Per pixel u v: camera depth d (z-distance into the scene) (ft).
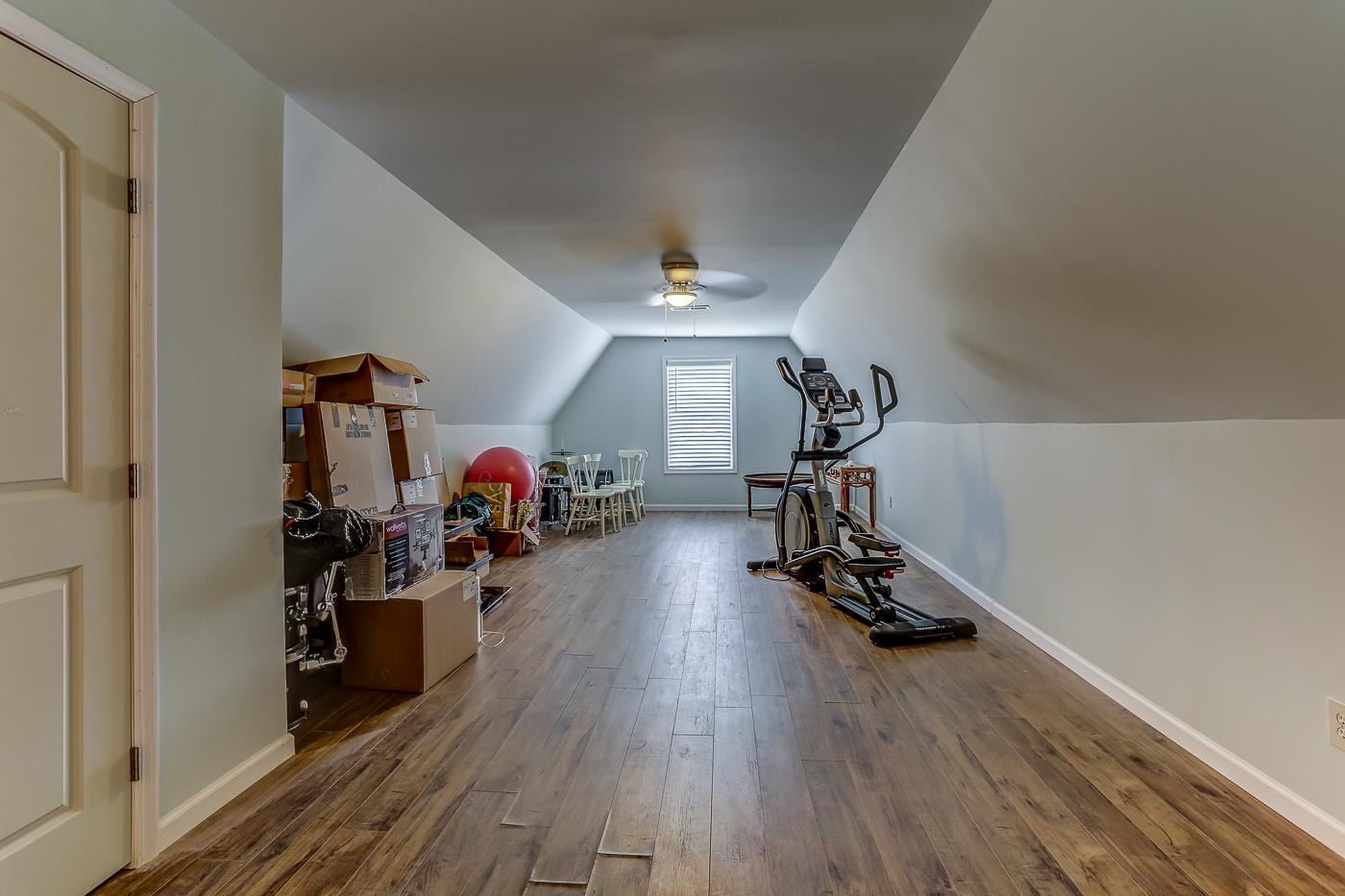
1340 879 5.03
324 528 7.28
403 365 11.59
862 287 13.50
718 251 13.16
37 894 4.57
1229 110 4.09
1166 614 7.39
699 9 5.58
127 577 5.27
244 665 6.45
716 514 25.31
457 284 13.16
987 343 9.77
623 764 6.86
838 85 6.79
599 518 23.09
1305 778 5.66
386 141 8.15
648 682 9.05
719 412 26.25
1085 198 5.82
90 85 4.93
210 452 6.04
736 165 8.90
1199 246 5.09
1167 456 7.36
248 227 6.51
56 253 4.72
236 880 5.14
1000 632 11.09
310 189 8.32
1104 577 8.57
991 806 6.06
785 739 7.37
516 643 10.69
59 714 4.76
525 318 17.10
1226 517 6.51
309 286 9.62
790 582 14.70
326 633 8.51
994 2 5.34
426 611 8.78
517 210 10.68
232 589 6.31
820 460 13.89
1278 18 3.45
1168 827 5.72
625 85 6.88
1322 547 5.50
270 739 6.81
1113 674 8.39
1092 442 8.83
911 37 5.94
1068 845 5.48
